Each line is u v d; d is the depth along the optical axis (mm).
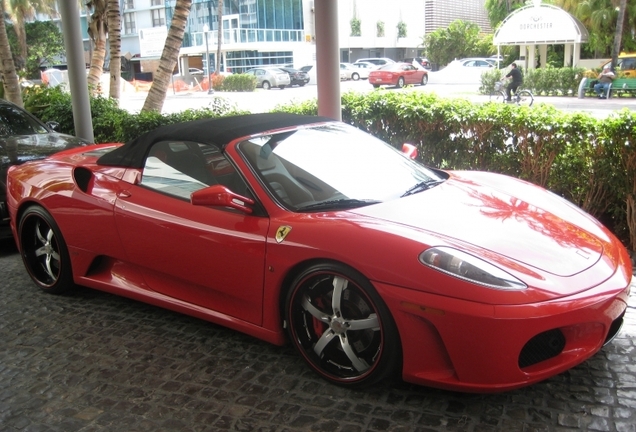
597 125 5316
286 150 3615
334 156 3699
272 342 3330
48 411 3051
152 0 59469
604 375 3045
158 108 10789
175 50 10742
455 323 2598
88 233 4172
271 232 3166
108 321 4121
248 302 3357
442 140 6445
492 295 2562
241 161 3451
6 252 6035
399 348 2836
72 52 8836
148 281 3982
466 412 2787
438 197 3410
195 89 40594
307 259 3004
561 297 2613
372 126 6863
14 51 53906
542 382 3008
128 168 4055
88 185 4203
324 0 5863
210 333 3828
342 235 2928
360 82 40750
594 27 31344
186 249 3549
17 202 4645
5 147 6297
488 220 3123
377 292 2779
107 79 40625
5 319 4262
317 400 2979
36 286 4902
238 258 3293
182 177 3699
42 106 12031
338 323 2998
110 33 13820
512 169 6004
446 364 2748
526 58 28812
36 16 56781
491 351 2570
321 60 6023
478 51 49656
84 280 4371
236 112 8836
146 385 3242
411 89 7223
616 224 5414
